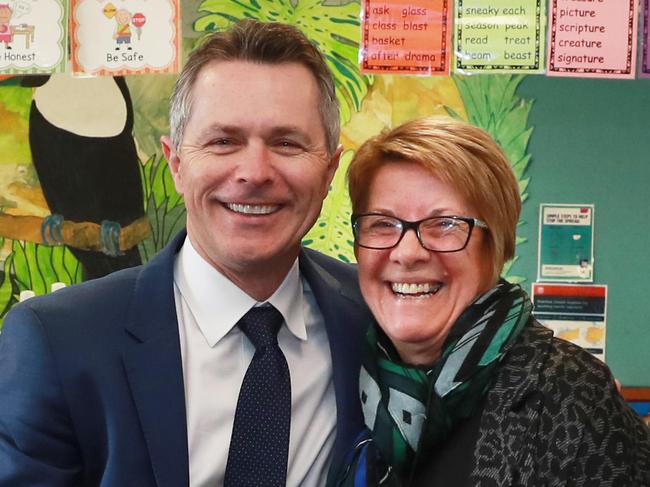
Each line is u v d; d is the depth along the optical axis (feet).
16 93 6.11
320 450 4.09
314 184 3.92
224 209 3.87
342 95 6.31
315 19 6.26
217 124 3.74
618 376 6.45
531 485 3.24
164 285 4.07
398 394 3.80
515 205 3.88
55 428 3.66
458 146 3.70
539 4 6.00
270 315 4.13
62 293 3.97
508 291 3.81
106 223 6.22
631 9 6.02
